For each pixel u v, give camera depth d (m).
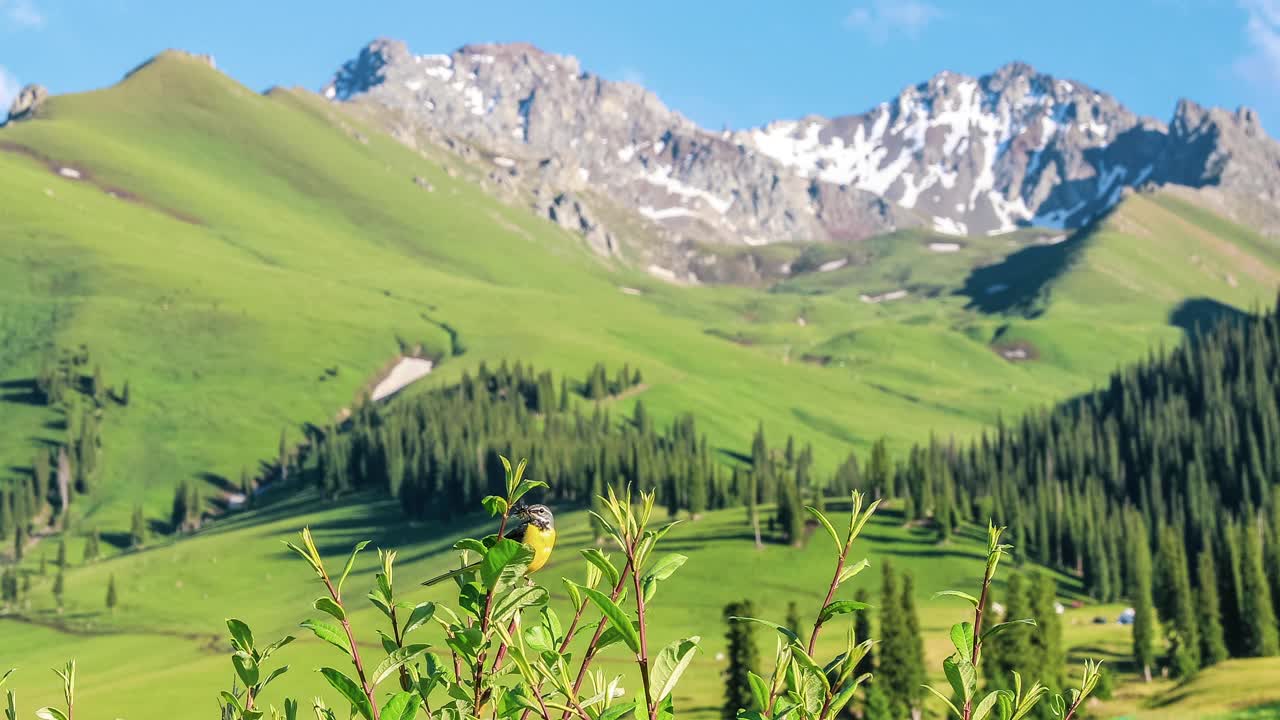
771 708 3.02
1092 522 159.75
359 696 3.01
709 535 164.75
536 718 2.96
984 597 3.10
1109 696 79.75
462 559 3.09
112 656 144.88
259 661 3.15
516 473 3.08
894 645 74.62
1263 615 93.88
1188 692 68.12
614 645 2.94
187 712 99.81
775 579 149.75
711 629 131.88
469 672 3.04
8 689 3.60
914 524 167.50
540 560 3.03
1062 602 150.50
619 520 2.98
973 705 3.00
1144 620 98.44
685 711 83.06
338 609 3.08
